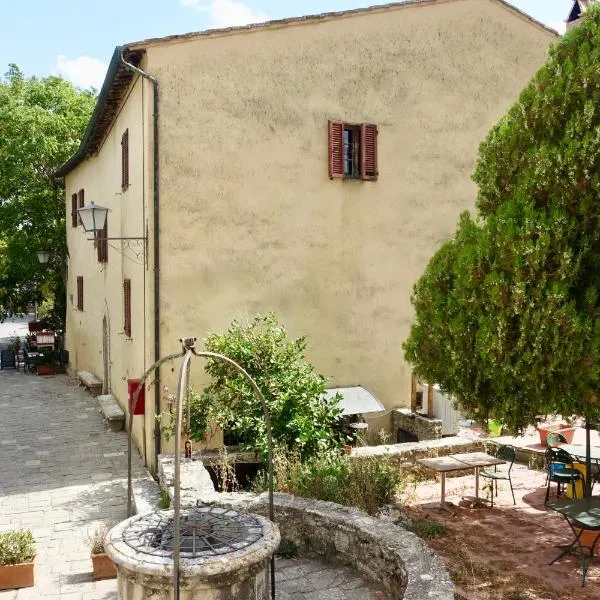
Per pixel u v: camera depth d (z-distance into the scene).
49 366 24.78
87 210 12.59
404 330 13.74
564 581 6.79
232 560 5.31
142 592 5.33
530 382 6.96
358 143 13.27
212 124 11.91
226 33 11.84
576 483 9.12
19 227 26.19
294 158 12.59
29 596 7.60
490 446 11.58
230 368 11.01
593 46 7.37
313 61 12.66
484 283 7.25
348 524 7.45
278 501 8.18
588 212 6.92
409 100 13.58
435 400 12.90
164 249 11.71
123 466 12.57
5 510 10.34
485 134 14.28
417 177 13.72
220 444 11.74
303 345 11.70
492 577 6.87
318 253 12.91
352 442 12.55
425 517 8.73
